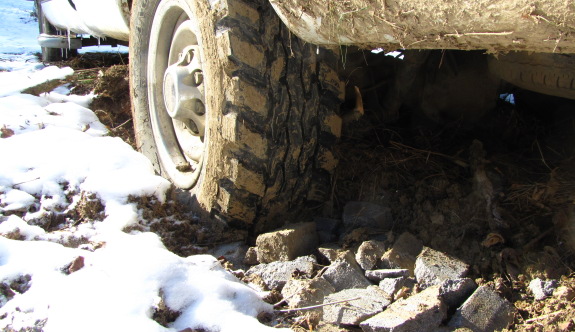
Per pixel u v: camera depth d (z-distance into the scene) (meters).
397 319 0.75
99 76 1.79
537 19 0.61
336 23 0.83
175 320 0.76
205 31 1.04
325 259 0.97
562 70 0.93
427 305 0.78
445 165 1.15
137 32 1.34
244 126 0.99
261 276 0.93
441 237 0.97
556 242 0.91
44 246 0.87
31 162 1.19
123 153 1.21
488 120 1.31
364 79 1.31
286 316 0.81
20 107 1.53
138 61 1.36
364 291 0.86
